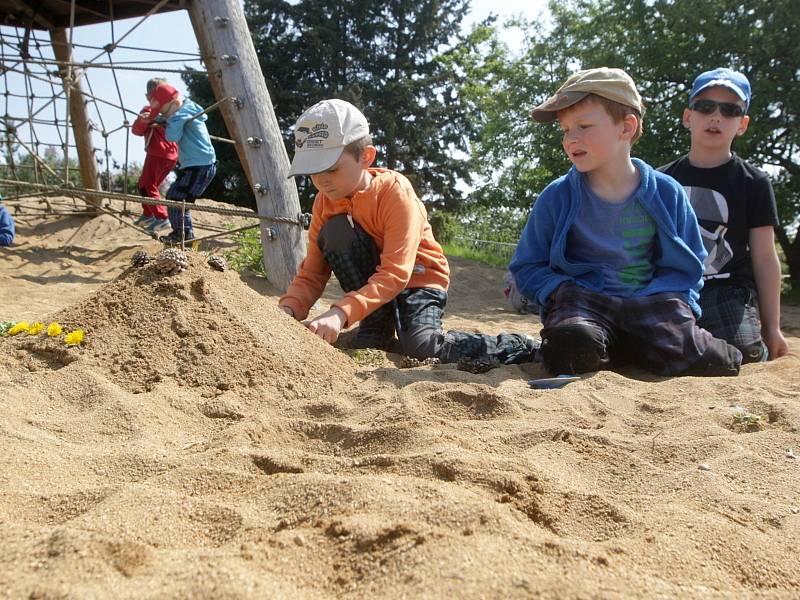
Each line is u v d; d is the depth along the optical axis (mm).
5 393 2232
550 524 1465
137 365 2559
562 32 12359
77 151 8141
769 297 3910
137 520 1370
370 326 3688
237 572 1128
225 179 21859
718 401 2578
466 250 11320
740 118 3938
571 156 3236
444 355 3424
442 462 1684
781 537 1481
